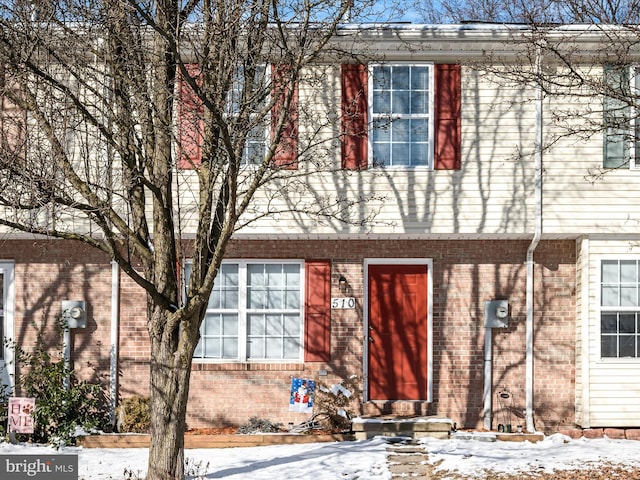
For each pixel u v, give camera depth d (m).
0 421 14.27
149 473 10.80
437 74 14.66
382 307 15.23
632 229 14.45
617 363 14.51
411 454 12.86
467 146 14.60
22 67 10.00
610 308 14.62
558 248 15.14
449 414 14.97
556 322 15.05
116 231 14.47
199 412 14.94
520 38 14.24
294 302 15.23
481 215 14.48
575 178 14.52
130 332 15.06
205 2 10.65
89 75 10.88
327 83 14.65
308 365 15.02
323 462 12.34
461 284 15.16
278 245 15.17
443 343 15.09
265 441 13.90
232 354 15.12
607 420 14.46
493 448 13.35
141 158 10.64
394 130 14.71
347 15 13.02
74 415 14.36
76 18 10.87
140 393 14.96
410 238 15.06
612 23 13.88
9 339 14.96
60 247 15.17
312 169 14.46
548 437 14.16
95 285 15.13
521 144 14.58
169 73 11.17
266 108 10.95
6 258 15.18
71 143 12.99
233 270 15.24
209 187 10.90
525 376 14.95
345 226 14.45
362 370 15.04
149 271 11.06
